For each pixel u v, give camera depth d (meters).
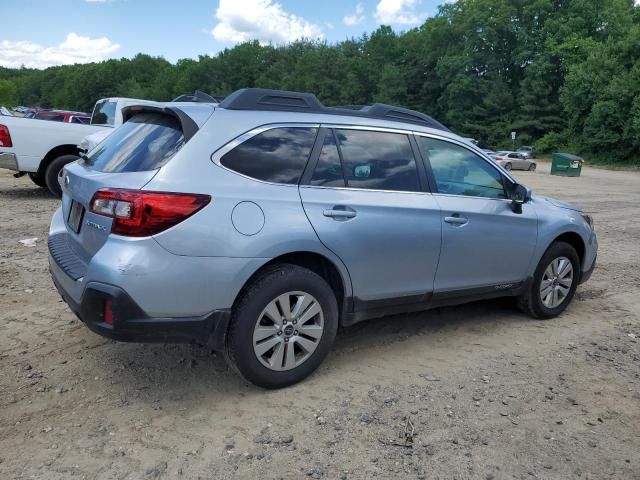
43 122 10.41
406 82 85.00
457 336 4.76
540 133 70.12
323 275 3.88
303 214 3.57
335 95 94.31
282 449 3.00
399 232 3.98
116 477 2.72
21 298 5.07
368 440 3.12
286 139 3.70
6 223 8.24
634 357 4.51
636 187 26.81
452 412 3.46
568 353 4.51
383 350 4.38
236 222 3.31
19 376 3.63
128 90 132.25
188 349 4.17
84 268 3.38
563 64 68.12
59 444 2.95
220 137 3.45
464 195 4.54
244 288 3.42
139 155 3.47
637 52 58.09
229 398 3.50
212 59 119.38
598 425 3.42
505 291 4.93
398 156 4.20
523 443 3.18
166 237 3.12
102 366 3.84
